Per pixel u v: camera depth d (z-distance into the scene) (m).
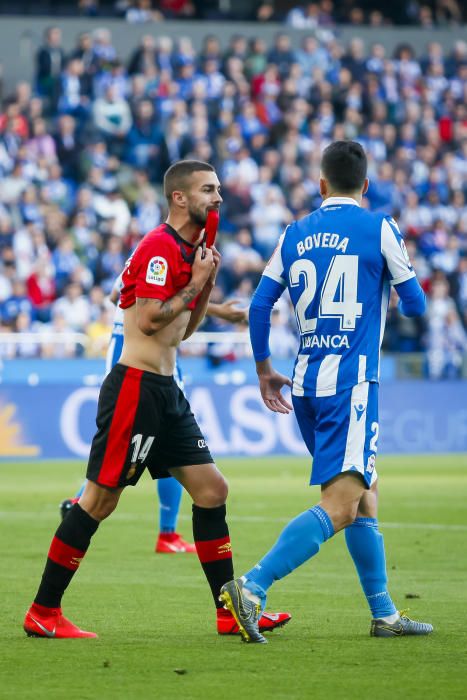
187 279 19.06
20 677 15.93
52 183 77.88
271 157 84.75
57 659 17.17
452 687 15.27
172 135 83.06
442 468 61.66
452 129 94.81
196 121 83.88
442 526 37.12
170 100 84.38
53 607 19.05
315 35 98.00
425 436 73.94
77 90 83.31
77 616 21.19
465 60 98.56
